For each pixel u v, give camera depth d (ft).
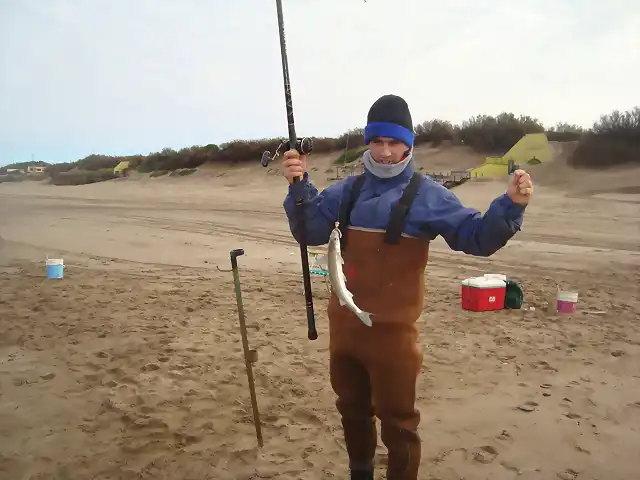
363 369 10.14
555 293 31.58
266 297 30.86
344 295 8.97
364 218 9.62
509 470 13.17
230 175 160.97
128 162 212.43
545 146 126.00
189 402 16.87
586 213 68.03
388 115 9.43
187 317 26.53
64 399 17.11
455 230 9.23
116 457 13.67
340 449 14.07
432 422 15.71
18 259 44.65
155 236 59.26
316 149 164.86
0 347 22.04
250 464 13.35
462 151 151.64
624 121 114.32
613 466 13.34
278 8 11.03
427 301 29.94
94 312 27.32
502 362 20.48
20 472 12.94
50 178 225.35
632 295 31.19
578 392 17.74
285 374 19.22
